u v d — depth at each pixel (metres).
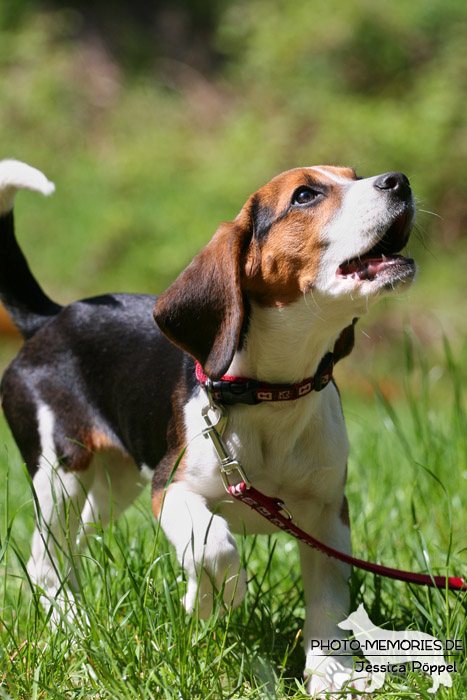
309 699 4.78
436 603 5.50
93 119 28.69
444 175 23.22
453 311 21.20
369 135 23.08
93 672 4.89
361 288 5.10
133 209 24.66
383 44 25.23
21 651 4.98
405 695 4.60
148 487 7.80
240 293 5.18
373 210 5.09
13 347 19.09
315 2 25.78
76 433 6.42
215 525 5.11
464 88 24.17
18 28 30.62
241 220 5.43
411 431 9.58
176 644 4.91
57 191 26.25
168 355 6.04
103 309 6.67
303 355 5.31
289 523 5.28
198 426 5.45
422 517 7.02
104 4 31.86
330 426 5.48
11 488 8.69
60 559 5.65
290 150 23.92
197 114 28.41
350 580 5.63
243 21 27.81
